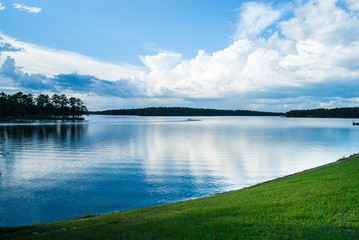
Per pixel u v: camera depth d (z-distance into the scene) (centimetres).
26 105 16075
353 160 1995
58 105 17412
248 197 1159
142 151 4462
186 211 1005
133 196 2020
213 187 2264
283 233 682
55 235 841
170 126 12950
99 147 4919
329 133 8481
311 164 3309
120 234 767
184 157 3856
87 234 807
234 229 734
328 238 628
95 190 2167
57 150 4459
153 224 854
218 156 3956
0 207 1781
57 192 2108
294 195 1048
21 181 2428
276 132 9044
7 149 4525
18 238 857
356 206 835
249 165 3241
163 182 2416
